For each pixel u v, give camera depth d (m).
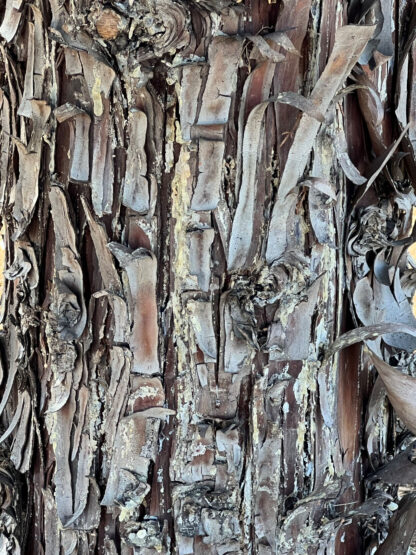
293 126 0.40
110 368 0.42
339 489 0.43
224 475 0.41
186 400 0.41
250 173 0.40
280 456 0.42
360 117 0.44
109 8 0.38
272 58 0.38
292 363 0.42
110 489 0.42
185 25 0.39
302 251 0.42
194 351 0.41
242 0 0.39
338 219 0.43
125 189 0.41
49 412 0.44
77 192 0.43
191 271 0.41
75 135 0.42
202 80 0.39
